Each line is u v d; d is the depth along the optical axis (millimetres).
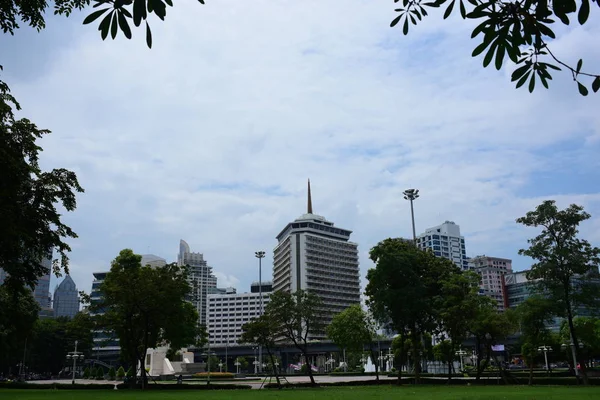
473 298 49000
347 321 60062
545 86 5816
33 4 16062
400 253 53656
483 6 5266
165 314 49969
